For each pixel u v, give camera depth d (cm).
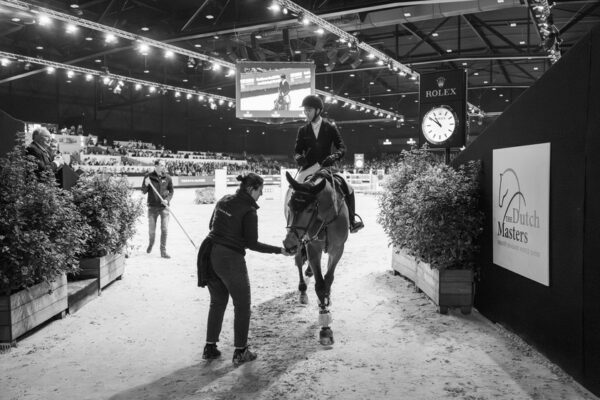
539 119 418
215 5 1889
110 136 4072
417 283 639
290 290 674
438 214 536
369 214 1730
